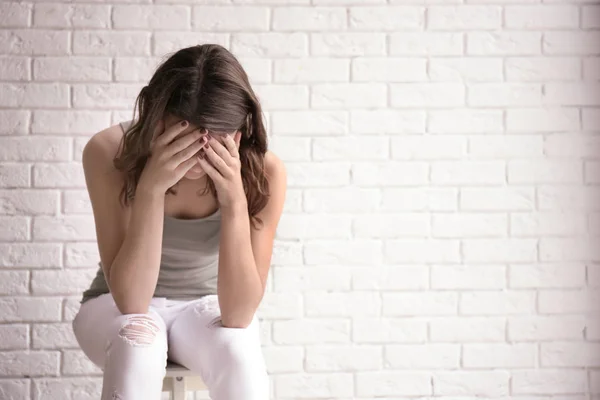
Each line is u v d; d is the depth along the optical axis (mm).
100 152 1740
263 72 2410
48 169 2363
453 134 2459
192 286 1827
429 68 2453
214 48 1646
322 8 2426
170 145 1593
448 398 2453
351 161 2434
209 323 1615
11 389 2342
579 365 2471
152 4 2389
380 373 2438
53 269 2363
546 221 2471
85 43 2375
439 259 2455
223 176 1640
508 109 2467
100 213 1726
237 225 1661
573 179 2473
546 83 2471
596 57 2477
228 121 1593
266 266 1781
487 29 2465
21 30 2357
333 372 2428
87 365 2371
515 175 2469
